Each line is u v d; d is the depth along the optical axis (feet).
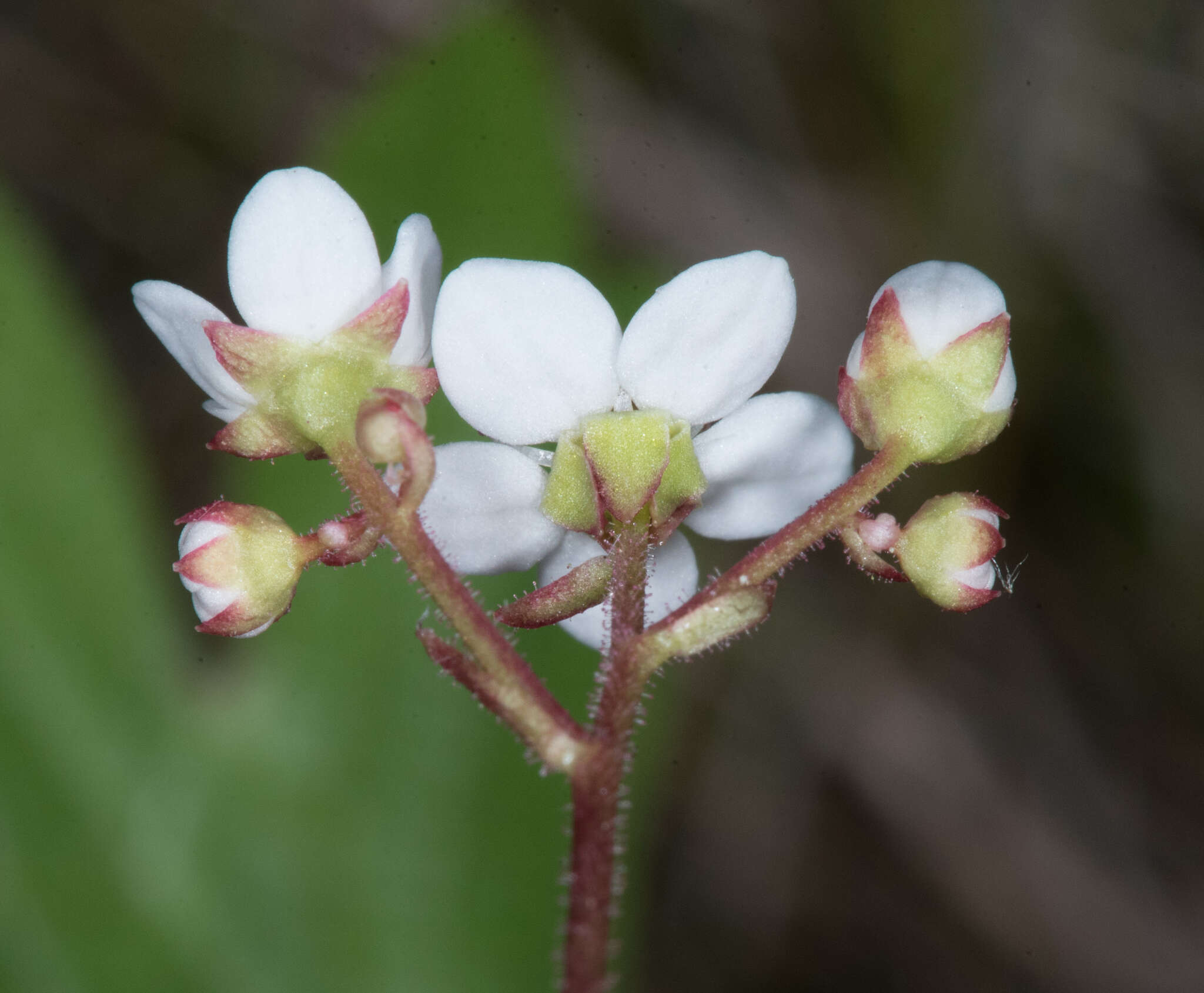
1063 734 0.49
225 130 0.51
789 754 0.49
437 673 0.31
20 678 0.31
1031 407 0.47
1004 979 0.48
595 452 0.28
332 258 0.28
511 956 0.31
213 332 0.28
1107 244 0.48
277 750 0.31
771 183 0.48
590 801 0.28
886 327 0.28
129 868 0.31
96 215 0.51
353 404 0.28
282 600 0.28
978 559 0.28
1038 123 0.47
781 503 0.29
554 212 0.32
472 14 0.32
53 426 0.31
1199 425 0.48
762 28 0.47
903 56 0.45
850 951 0.49
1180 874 0.49
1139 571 0.48
